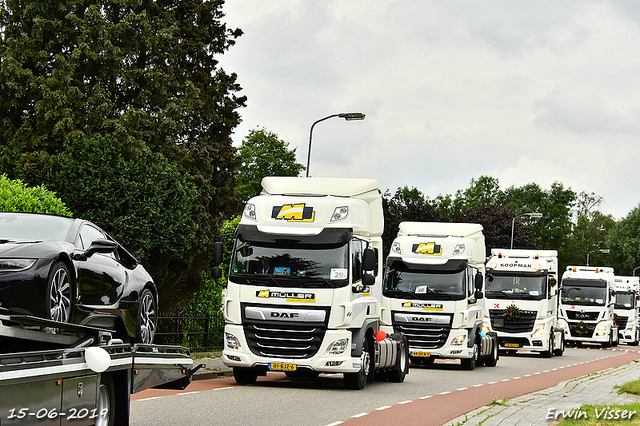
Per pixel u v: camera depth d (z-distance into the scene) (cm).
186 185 2236
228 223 3067
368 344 1673
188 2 2880
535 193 10875
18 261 726
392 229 5241
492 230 6391
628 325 5128
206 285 2656
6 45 2539
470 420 1141
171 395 1315
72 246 841
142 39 2583
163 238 2092
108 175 2055
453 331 2236
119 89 2581
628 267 11356
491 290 3250
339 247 1516
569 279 4425
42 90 2384
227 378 1759
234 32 2931
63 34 2523
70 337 706
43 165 2156
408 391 1617
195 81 2777
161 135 2550
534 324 3212
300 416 1118
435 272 2272
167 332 2328
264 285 1501
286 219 1534
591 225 13162
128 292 949
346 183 1692
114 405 779
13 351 648
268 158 6756
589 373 2392
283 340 1497
